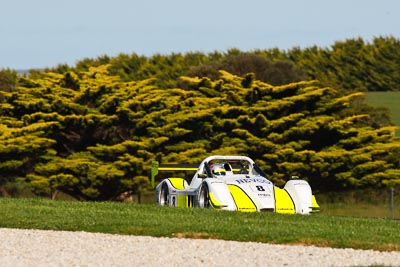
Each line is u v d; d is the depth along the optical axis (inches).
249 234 1908.2
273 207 2503.7
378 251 1764.3
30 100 4825.3
